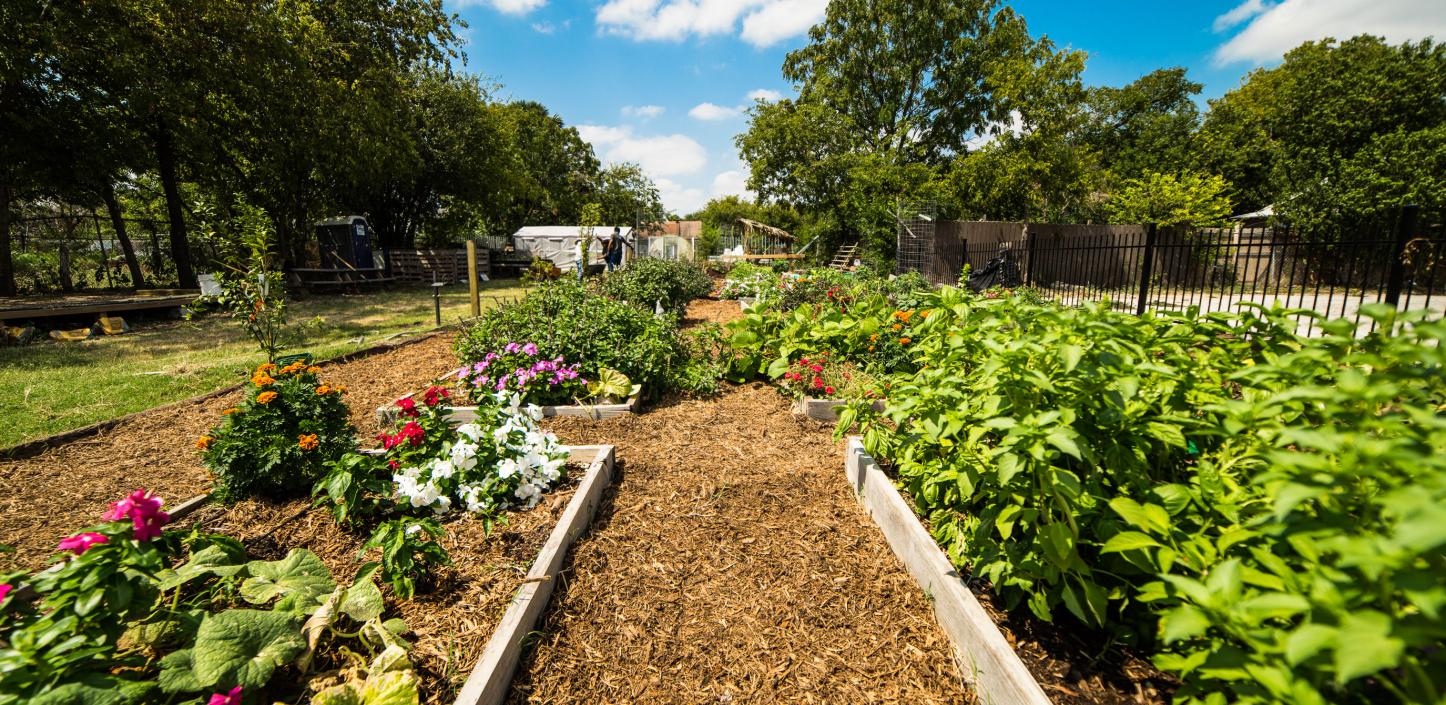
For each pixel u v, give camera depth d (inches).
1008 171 920.3
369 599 82.5
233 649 66.9
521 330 220.5
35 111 491.2
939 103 1210.0
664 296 422.0
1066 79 904.9
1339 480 40.5
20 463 150.4
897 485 120.6
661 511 127.3
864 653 85.8
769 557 110.0
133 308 414.0
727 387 231.5
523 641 85.3
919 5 1131.9
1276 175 760.3
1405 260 221.9
